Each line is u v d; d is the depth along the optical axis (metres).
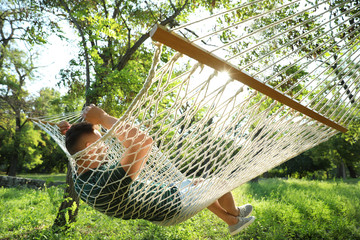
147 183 2.07
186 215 2.27
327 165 32.88
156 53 1.12
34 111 20.97
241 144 1.89
